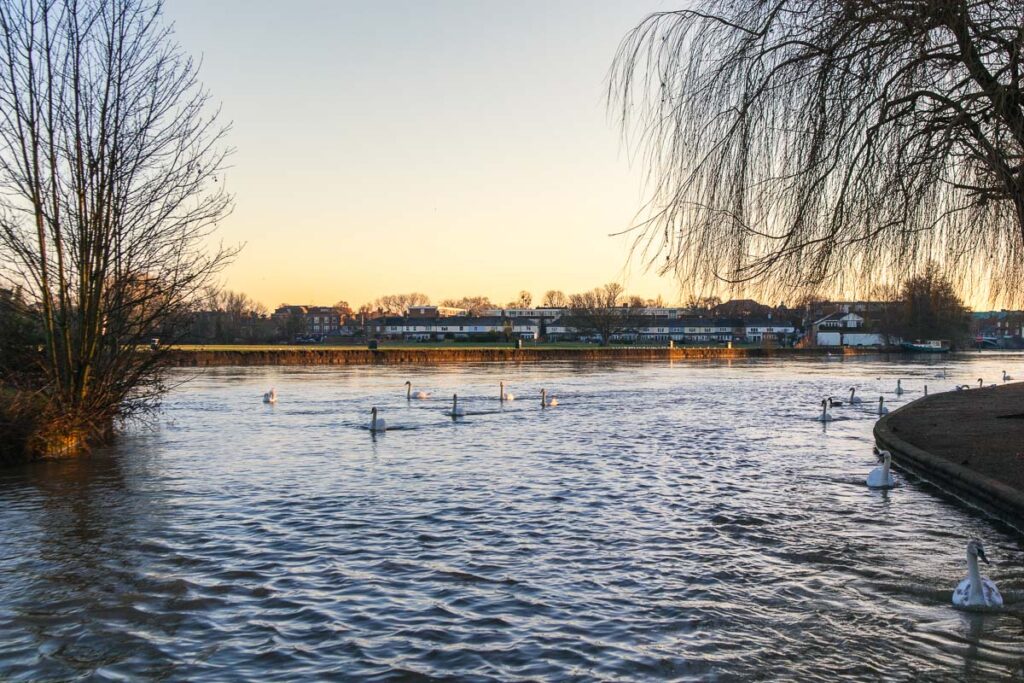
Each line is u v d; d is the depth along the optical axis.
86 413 21.31
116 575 10.52
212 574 10.53
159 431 26.89
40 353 21.47
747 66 10.52
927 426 23.84
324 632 8.47
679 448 22.72
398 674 7.39
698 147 10.55
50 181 19.88
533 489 16.30
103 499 15.45
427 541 12.14
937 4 9.62
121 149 20.73
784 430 27.55
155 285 21.84
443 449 22.52
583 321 139.38
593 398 41.84
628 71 11.11
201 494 15.91
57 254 20.28
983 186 10.57
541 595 9.60
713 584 10.00
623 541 12.12
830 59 10.23
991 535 12.41
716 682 7.19
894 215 10.35
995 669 7.43
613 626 8.58
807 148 10.20
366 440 24.55
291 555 11.40
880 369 78.81
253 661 7.74
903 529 12.84
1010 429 22.50
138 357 23.17
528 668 7.51
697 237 10.51
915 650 7.88
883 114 10.12
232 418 31.02
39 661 7.81
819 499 15.26
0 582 10.26
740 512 14.12
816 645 8.03
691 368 80.00
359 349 92.00
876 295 10.65
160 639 8.33
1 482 17.31
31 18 19.08
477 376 62.41
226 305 140.88
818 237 10.21
